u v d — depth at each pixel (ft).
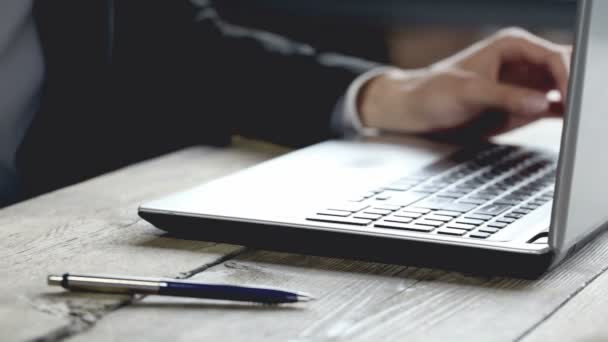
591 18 2.03
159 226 2.58
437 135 3.72
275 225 2.42
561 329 2.01
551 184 2.90
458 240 2.28
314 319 2.03
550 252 2.21
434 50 8.40
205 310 2.07
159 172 3.39
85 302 2.09
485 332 1.98
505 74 3.79
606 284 2.29
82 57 4.00
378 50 8.66
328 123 3.85
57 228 2.68
